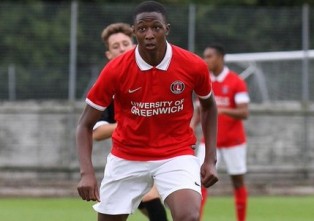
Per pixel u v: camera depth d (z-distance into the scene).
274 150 62.72
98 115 22.25
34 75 60.78
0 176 60.66
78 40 60.47
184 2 89.12
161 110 21.91
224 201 54.34
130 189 22.75
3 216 43.81
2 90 61.00
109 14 60.66
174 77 21.64
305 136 62.78
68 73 60.59
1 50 60.81
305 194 59.53
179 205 21.22
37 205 50.59
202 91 22.34
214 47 43.41
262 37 62.12
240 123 43.00
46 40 60.66
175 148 22.31
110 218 23.03
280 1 88.81
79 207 49.28
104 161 61.06
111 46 28.78
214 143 22.84
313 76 62.53
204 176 22.61
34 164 60.94
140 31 21.14
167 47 21.64
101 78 21.84
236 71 62.31
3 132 60.94
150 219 27.36
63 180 60.81
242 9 61.88
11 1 87.19
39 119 60.94
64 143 61.00
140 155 22.39
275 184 61.78
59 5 60.72
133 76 21.59
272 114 62.72
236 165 42.72
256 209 49.22
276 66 62.47
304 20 62.19
